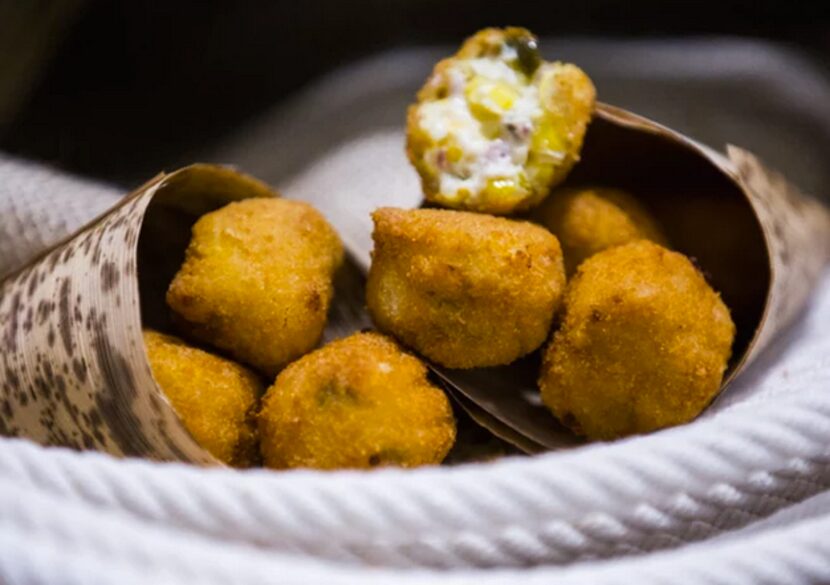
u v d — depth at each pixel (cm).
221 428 20
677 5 37
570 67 23
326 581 15
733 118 35
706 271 23
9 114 32
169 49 34
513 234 21
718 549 17
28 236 25
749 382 22
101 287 19
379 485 17
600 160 24
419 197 27
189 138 33
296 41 36
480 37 23
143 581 15
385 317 21
